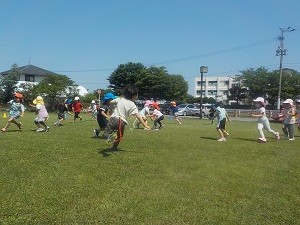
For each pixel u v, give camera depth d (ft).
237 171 25.44
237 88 239.09
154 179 22.04
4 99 162.61
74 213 16.53
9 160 24.36
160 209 17.71
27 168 22.62
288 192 21.88
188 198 19.39
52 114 122.72
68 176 21.44
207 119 118.62
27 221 15.42
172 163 26.27
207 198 19.67
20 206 16.80
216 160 28.53
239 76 231.50
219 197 19.99
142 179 21.86
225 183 22.39
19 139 34.27
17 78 165.17
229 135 49.49
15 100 43.65
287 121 47.34
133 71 232.73
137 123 59.36
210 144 37.45
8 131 43.50
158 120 58.49
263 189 21.97
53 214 16.25
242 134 52.44
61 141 33.86
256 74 213.87
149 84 230.68
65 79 162.91
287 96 202.69
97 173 22.40
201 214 17.52
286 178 24.81
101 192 19.27
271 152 34.32
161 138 40.32
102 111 36.91
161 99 243.81
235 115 155.53
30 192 18.51
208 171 24.66
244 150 34.55
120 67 233.76
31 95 151.94
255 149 35.65
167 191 20.13
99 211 16.96
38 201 17.51
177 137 42.60
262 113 43.01
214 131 54.85
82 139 36.04
